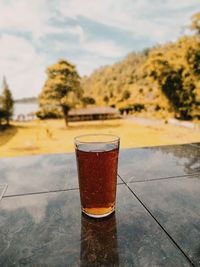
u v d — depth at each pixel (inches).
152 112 1953.7
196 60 992.2
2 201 39.4
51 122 1907.0
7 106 1493.6
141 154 68.9
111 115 2193.7
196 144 83.4
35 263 24.1
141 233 29.3
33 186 45.9
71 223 31.9
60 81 1289.4
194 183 46.3
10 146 840.9
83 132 1237.7
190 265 23.6
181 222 31.9
